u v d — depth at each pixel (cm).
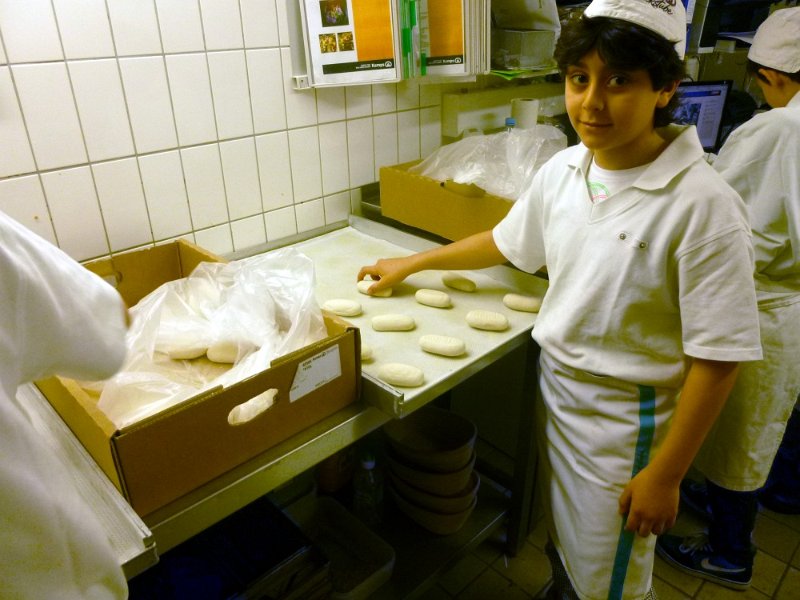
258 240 150
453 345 103
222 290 104
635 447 95
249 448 79
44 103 107
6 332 48
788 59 126
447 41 138
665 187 83
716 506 149
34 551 51
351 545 147
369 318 118
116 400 81
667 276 84
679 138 85
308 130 149
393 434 160
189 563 116
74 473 72
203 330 98
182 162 129
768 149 121
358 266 141
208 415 71
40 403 86
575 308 95
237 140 137
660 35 74
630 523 95
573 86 83
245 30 130
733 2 221
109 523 65
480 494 166
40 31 103
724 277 79
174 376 92
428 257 123
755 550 151
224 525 125
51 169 111
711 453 143
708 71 250
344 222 166
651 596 114
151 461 67
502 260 119
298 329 94
